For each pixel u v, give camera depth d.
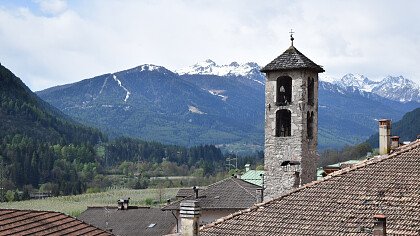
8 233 30.12
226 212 62.28
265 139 53.31
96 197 152.38
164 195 149.88
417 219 23.47
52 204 135.25
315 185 28.25
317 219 25.41
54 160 191.12
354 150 152.38
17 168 170.12
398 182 26.52
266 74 53.50
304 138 52.00
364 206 25.34
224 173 182.62
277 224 25.91
